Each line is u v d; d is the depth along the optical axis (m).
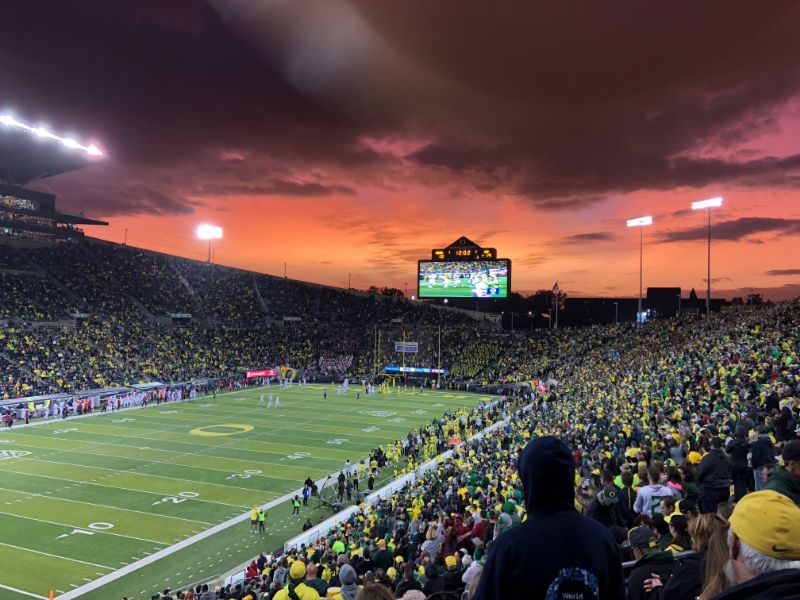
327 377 82.00
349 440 42.66
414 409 57.84
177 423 47.69
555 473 2.61
